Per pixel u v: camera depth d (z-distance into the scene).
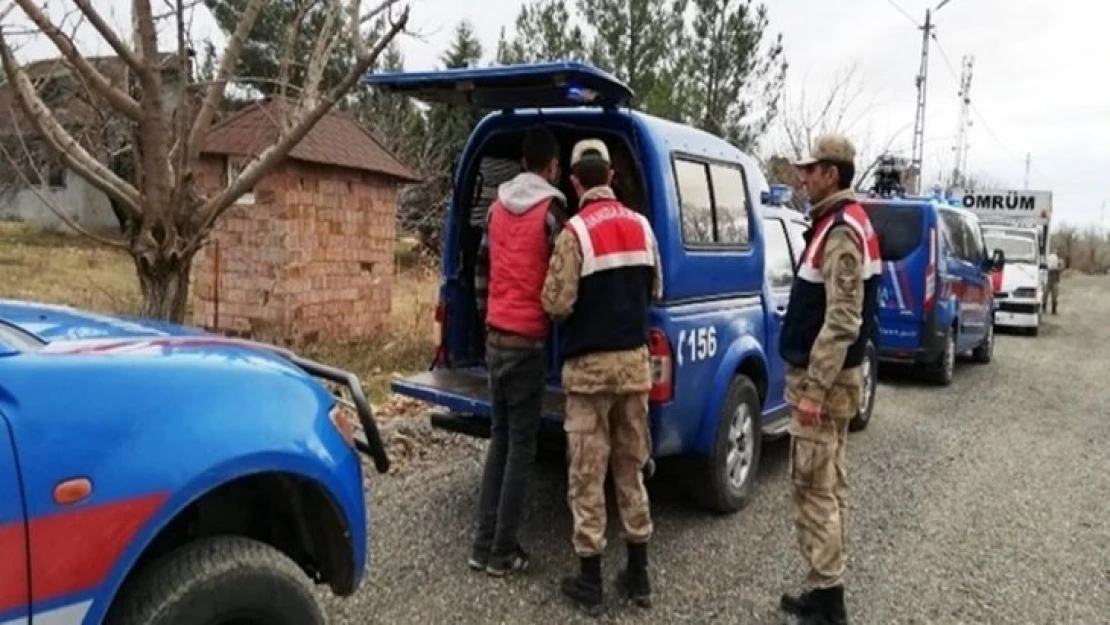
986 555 4.47
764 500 5.15
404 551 4.13
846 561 4.29
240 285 8.62
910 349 8.95
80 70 3.69
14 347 2.00
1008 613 3.81
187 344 2.41
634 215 3.75
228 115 8.21
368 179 9.53
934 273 8.80
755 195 5.06
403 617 3.50
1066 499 5.46
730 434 4.75
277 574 2.34
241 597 2.25
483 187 4.92
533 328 3.84
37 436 1.83
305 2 5.05
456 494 4.91
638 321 3.68
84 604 1.90
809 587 3.61
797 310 3.60
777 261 5.61
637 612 3.67
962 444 6.82
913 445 6.73
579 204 3.90
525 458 3.90
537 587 3.83
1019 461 6.36
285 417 2.39
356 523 2.64
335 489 2.52
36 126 3.75
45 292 11.74
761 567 4.17
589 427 3.64
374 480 5.10
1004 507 5.26
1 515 1.76
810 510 3.57
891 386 9.38
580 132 4.45
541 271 3.82
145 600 2.11
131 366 2.07
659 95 15.61
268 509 2.63
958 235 9.98
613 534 4.53
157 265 4.04
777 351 5.33
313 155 8.52
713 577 4.04
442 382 4.67
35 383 1.88
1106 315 20.78
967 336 10.34
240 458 2.20
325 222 8.97
